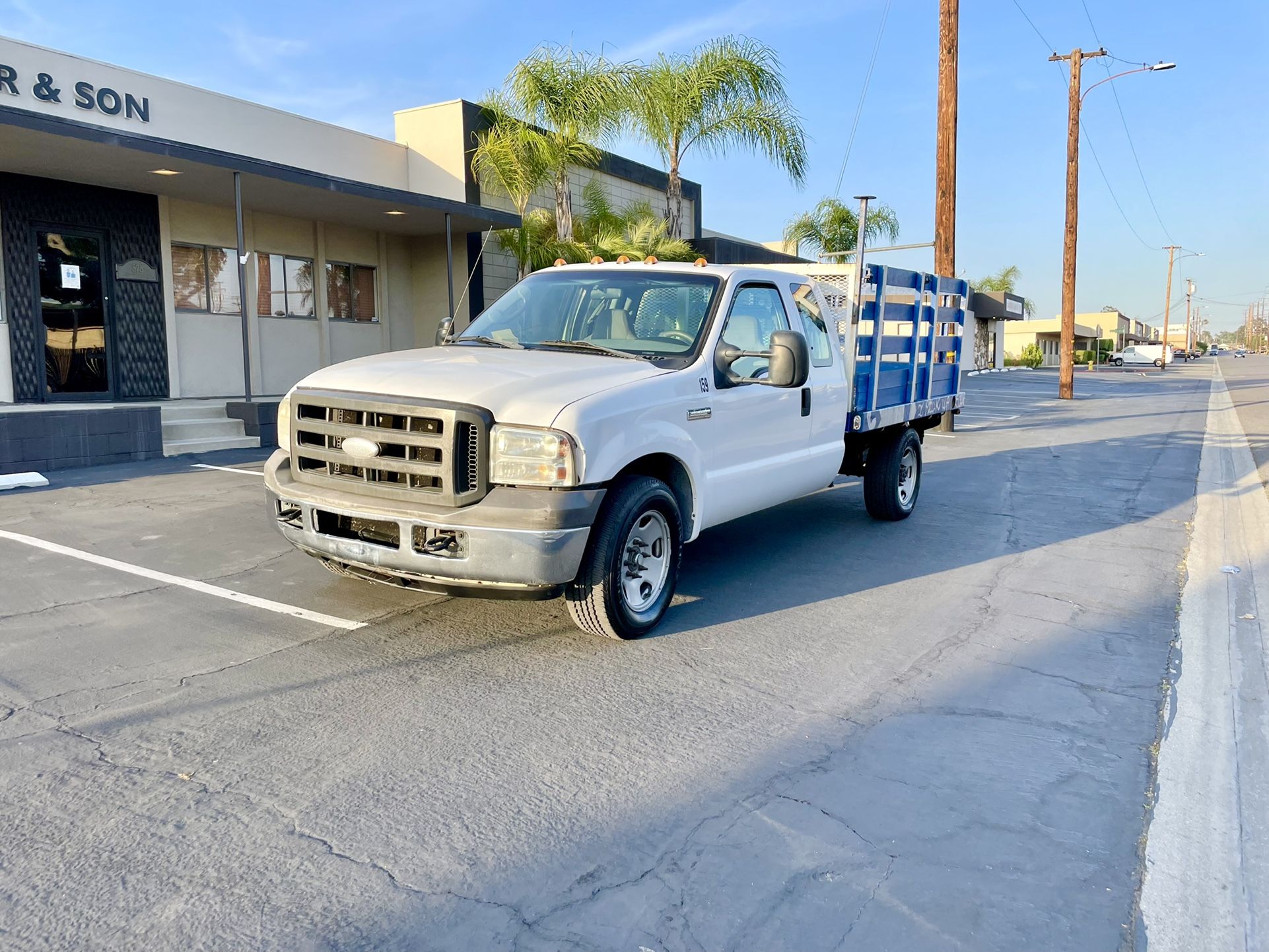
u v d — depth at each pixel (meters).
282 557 6.72
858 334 7.29
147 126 13.87
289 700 4.18
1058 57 27.55
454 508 4.44
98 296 13.98
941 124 17.23
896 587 6.36
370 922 2.64
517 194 17.58
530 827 3.16
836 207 26.98
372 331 18.48
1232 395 31.83
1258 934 2.70
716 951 2.56
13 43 12.08
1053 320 82.69
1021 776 3.63
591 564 4.68
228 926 2.61
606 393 4.69
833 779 3.56
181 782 3.42
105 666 4.55
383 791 3.38
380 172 18.12
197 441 12.30
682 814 3.27
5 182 12.75
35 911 2.66
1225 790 3.54
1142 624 5.63
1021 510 9.45
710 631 5.30
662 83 19.06
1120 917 2.76
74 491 9.22
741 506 5.91
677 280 5.91
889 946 2.60
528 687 4.41
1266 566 7.11
